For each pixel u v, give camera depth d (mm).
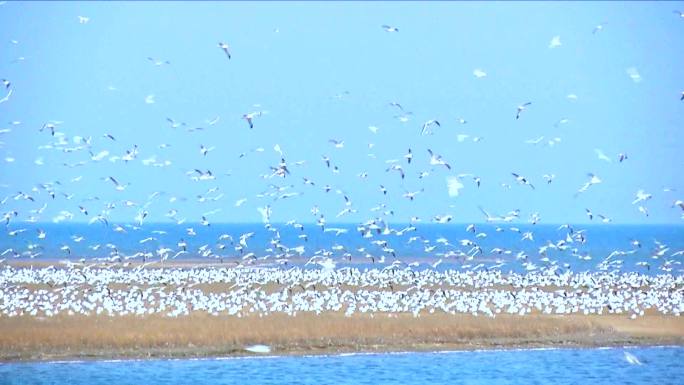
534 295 77188
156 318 65438
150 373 55625
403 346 63156
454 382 55438
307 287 90125
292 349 61500
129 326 62375
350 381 55219
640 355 63094
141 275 94875
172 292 77375
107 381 53719
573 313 72938
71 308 69438
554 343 65500
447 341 64438
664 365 60438
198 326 62812
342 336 63406
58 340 59250
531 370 58594
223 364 58062
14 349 58188
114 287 88625
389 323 65375
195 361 58500
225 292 84812
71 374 54906
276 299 72000
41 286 88812
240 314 67688
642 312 73250
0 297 72938
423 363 59562
